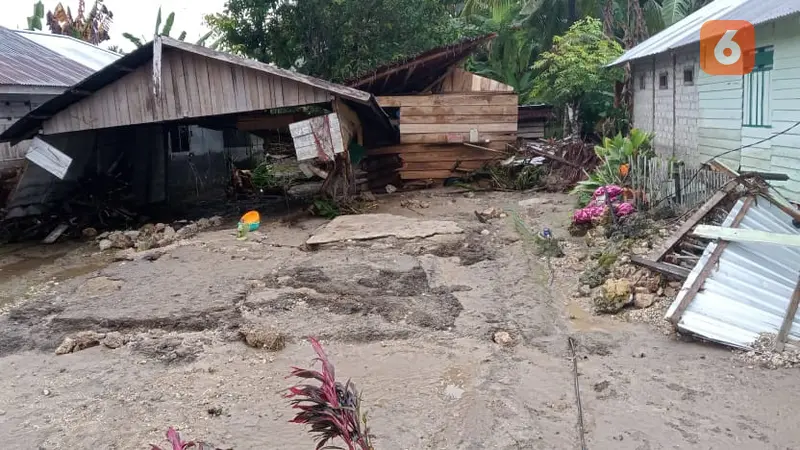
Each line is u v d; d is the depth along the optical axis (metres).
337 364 6.38
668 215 9.92
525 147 17.34
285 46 20.67
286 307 7.82
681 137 13.74
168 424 5.36
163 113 12.85
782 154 10.07
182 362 6.52
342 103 13.40
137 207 16.23
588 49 19.81
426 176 17.20
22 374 6.42
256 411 5.52
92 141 15.11
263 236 11.69
